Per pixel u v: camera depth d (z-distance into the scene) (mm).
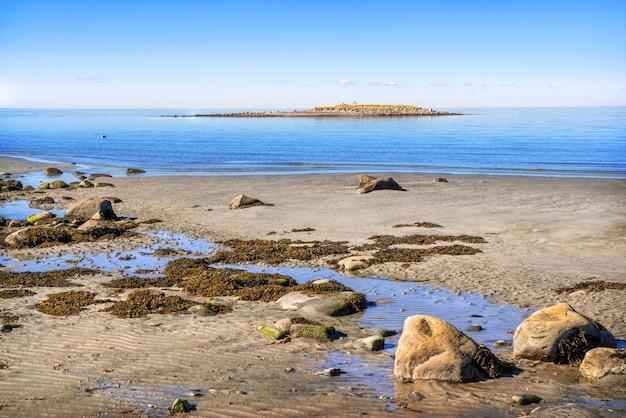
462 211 31109
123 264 22203
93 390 11078
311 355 12805
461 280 19156
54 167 60625
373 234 26375
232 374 11781
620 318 14969
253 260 22516
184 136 116062
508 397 10469
